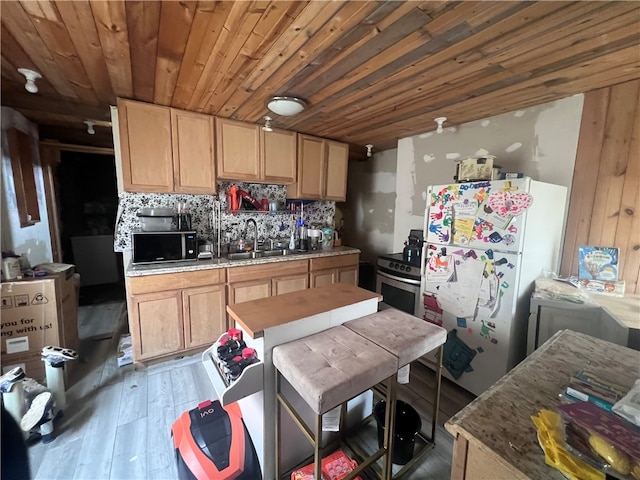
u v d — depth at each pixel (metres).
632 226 1.89
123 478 1.39
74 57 1.59
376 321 1.62
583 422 0.69
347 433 1.71
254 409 1.44
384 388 1.79
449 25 1.27
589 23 1.25
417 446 1.62
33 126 3.03
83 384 2.10
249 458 1.37
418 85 1.92
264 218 3.35
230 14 1.21
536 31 1.32
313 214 3.74
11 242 2.42
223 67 1.68
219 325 2.57
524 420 0.74
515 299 1.84
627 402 0.74
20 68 1.74
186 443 1.38
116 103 2.31
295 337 1.42
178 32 1.35
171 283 2.32
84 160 4.47
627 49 1.46
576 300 1.75
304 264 3.06
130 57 1.59
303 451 1.51
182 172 2.49
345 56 1.55
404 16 1.21
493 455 0.64
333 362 1.21
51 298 1.99
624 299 1.79
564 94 2.07
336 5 1.15
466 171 2.15
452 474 0.75
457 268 2.13
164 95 2.16
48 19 1.26
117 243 2.52
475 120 2.67
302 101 2.19
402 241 3.45
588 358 1.06
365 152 4.21
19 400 1.51
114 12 1.21
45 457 1.49
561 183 2.17
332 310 1.56
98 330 2.97
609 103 1.93
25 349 1.93
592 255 1.97
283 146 3.07
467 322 2.08
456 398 2.06
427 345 1.44
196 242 2.65
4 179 2.35
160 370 2.29
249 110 2.47
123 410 1.84
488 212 1.93
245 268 2.67
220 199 3.02
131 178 2.29
